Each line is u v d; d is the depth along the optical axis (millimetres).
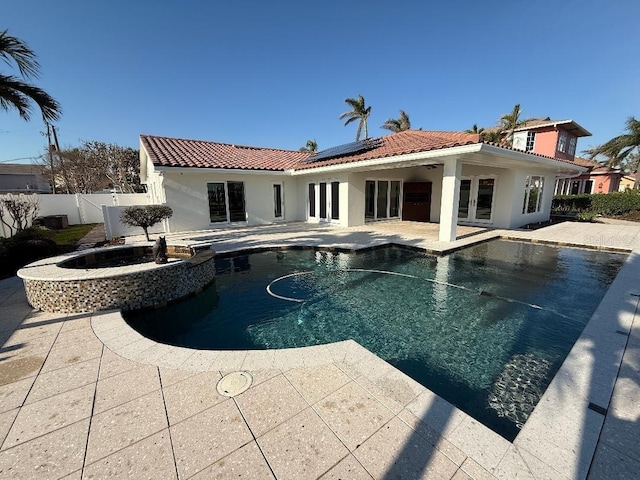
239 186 14383
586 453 1875
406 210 16781
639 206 16438
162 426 2199
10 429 2211
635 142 21438
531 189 14055
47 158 29188
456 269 7363
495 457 1856
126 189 29453
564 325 4418
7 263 7434
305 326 4629
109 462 1901
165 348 3354
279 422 2205
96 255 6723
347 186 13523
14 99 7281
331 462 1859
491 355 3688
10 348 3426
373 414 2262
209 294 5965
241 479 1761
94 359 3162
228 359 3062
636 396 2416
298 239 10695
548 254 8703
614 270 7055
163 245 5367
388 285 6344
